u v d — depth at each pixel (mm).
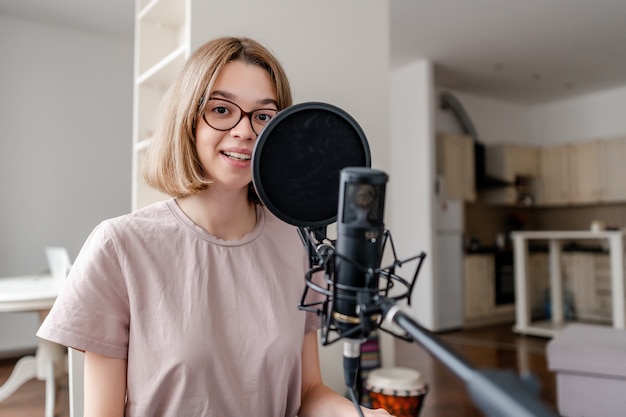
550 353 2361
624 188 6016
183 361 839
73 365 1240
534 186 6852
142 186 2686
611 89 6414
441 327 5332
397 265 503
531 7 4047
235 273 932
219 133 838
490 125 6809
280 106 904
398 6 3994
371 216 466
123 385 889
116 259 874
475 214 6680
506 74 5766
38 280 2828
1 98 4141
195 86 841
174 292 884
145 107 2754
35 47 4281
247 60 869
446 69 5586
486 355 4133
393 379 2244
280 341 904
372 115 2441
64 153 4395
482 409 250
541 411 228
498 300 5969
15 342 4137
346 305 469
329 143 618
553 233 4883
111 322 864
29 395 3105
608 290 5852
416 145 5387
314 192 616
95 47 4562
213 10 2025
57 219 4348
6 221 4133
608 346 2260
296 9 2244
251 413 888
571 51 5059
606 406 2164
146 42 2787
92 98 4535
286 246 1009
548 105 7148
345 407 924
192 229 928
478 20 4301
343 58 2369
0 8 4020
